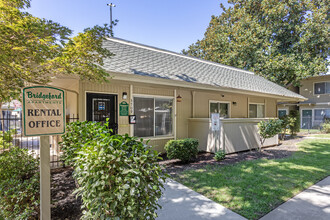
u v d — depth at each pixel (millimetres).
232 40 16875
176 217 2596
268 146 8078
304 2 15039
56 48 2674
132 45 7801
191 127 7430
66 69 2947
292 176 4184
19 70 2465
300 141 9734
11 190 2273
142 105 6301
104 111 5512
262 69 15500
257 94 8359
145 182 1713
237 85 7992
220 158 5645
